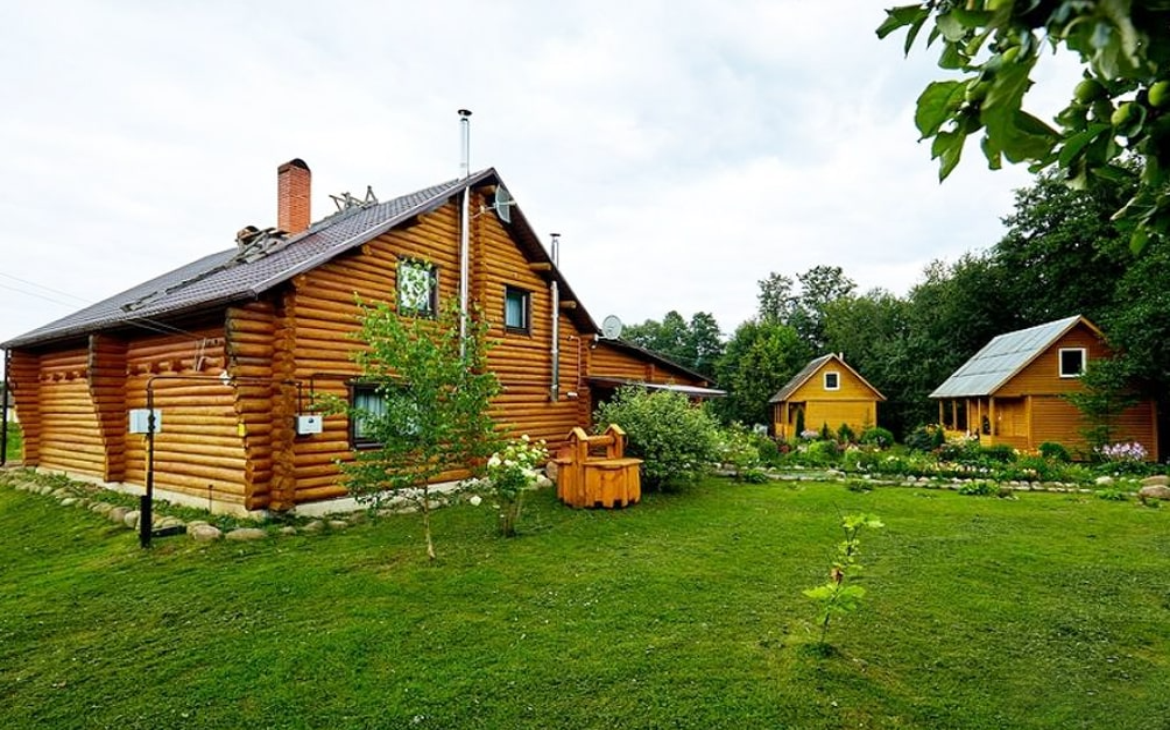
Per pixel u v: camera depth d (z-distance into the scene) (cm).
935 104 126
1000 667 396
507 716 337
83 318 1281
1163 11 83
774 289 5450
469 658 407
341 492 890
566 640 435
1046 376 1981
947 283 3262
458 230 1141
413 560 639
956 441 1841
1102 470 1523
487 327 749
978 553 673
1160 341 1691
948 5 120
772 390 3688
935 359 3192
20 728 335
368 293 948
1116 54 85
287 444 816
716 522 841
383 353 640
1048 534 775
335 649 422
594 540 733
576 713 339
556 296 1369
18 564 676
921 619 475
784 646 422
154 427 728
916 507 971
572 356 1471
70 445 1184
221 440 848
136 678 388
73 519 866
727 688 363
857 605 504
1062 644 432
